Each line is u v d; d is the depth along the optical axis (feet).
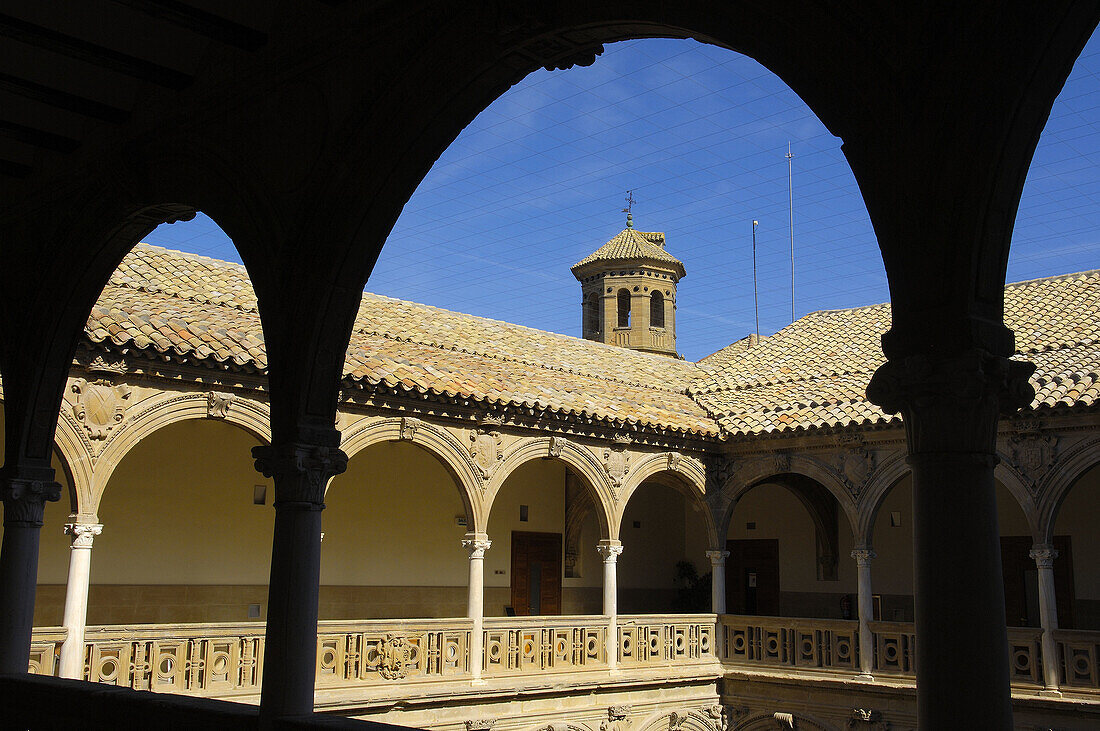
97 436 41.27
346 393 47.98
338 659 46.65
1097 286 65.46
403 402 50.16
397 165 20.26
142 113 26.07
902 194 13.24
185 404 43.98
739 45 14.82
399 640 49.06
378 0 20.53
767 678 60.23
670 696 60.13
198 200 24.38
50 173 29.25
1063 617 63.52
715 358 86.79
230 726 21.30
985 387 12.87
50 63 24.22
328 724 19.54
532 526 72.54
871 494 57.72
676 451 63.21
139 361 42.42
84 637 40.14
